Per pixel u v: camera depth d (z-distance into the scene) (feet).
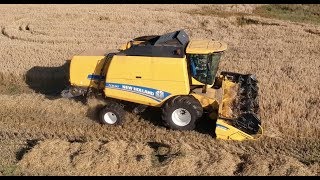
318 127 42.75
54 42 69.92
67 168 37.93
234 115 41.11
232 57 62.13
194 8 87.81
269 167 37.63
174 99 41.78
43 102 48.98
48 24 79.15
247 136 40.29
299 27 75.20
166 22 79.77
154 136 42.78
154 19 81.05
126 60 41.88
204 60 41.06
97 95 46.14
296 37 70.59
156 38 44.73
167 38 42.29
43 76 56.29
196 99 42.19
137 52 41.83
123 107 44.98
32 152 39.45
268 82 52.31
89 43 68.49
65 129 44.78
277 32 73.20
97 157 38.60
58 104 48.42
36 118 46.96
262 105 46.70
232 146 40.75
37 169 38.06
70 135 43.75
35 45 67.97
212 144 41.09
